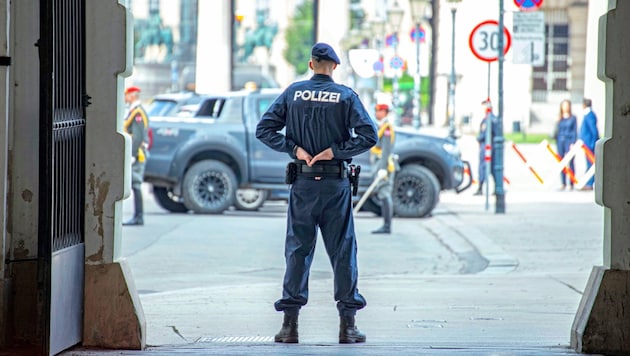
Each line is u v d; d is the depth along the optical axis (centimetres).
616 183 1838
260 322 2403
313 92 1988
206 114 5250
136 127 4716
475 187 7156
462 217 5141
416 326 2342
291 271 2023
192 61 16788
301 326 2353
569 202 5841
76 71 1825
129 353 1820
